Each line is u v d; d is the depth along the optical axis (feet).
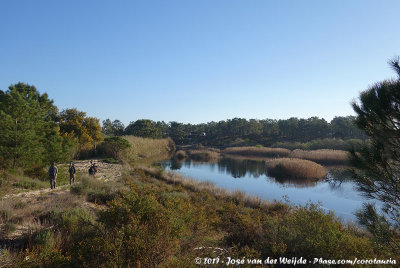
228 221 28.84
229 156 201.46
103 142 133.69
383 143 15.57
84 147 116.98
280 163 107.34
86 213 22.63
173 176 75.41
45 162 62.08
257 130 388.37
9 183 41.50
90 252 13.00
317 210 22.47
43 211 25.48
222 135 409.69
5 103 60.08
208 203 41.68
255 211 38.93
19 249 16.35
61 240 17.17
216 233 25.18
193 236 18.80
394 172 15.51
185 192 48.96
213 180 86.58
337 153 151.94
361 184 17.19
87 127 119.44
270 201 52.08
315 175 92.53
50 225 20.81
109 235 14.82
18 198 31.81
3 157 50.57
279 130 376.48
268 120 418.72
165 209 17.61
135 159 135.33
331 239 16.60
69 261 12.72
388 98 14.94
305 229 18.69
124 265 12.39
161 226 15.28
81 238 16.90
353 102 17.69
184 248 16.56
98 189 40.19
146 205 17.04
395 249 15.42
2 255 13.96
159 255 13.16
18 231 19.94
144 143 186.19
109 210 17.34
